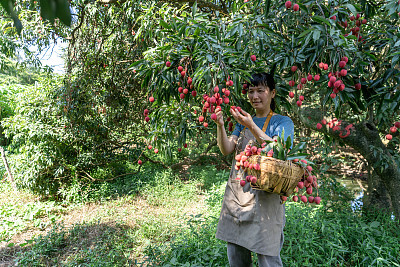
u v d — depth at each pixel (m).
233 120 2.06
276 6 1.72
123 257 2.66
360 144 2.83
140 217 3.78
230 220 1.52
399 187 2.85
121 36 3.77
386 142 3.17
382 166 2.77
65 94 4.32
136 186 4.98
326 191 3.57
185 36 1.71
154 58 1.89
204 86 1.94
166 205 4.21
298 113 3.10
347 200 3.55
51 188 4.48
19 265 2.63
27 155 4.39
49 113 4.61
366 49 1.80
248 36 1.67
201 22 1.79
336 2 1.55
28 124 4.35
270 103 1.62
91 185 4.84
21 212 3.76
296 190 1.38
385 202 3.32
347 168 6.21
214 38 1.63
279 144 1.23
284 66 1.55
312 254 2.32
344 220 2.92
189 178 5.59
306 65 1.59
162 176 5.34
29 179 4.31
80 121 4.62
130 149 5.37
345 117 3.15
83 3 3.35
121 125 5.05
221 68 1.45
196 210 4.07
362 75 1.67
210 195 4.43
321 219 2.86
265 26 1.66
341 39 1.37
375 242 2.49
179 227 3.32
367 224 2.88
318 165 4.05
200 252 2.35
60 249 2.93
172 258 2.28
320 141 3.91
